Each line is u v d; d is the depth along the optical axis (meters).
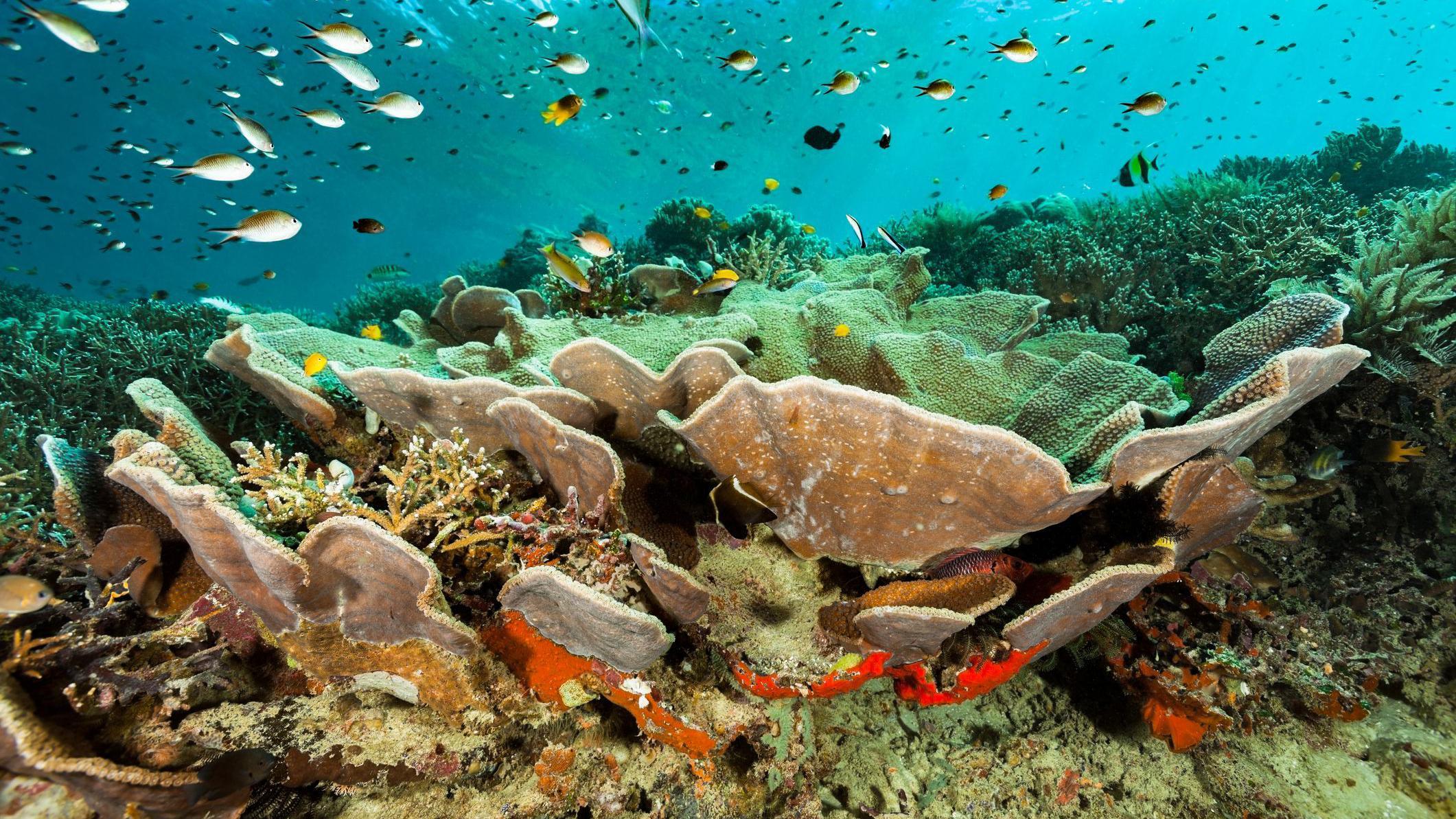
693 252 10.75
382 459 3.26
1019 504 1.95
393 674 2.15
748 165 52.91
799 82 42.22
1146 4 49.19
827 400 1.89
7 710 1.65
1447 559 3.72
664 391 2.57
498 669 2.22
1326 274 5.66
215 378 5.10
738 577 2.56
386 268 9.73
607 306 4.27
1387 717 3.07
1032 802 2.89
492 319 4.23
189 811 1.90
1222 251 6.30
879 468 2.02
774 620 2.51
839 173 66.56
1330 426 4.21
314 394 2.96
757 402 2.00
